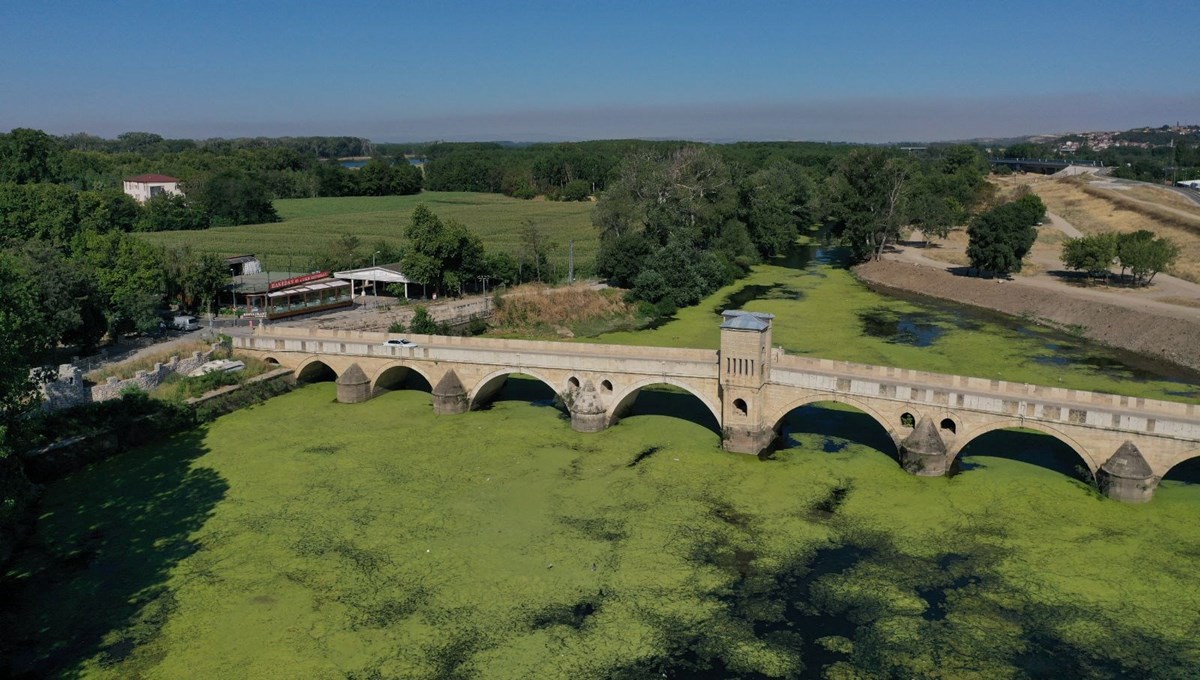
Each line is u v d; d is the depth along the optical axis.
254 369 99.38
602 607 55.34
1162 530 63.50
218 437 85.31
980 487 71.62
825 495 71.19
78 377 84.50
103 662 49.88
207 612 54.75
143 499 71.12
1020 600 55.44
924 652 50.53
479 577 58.88
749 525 66.19
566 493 72.19
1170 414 69.38
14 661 49.81
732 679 48.38
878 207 190.25
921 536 63.91
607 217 163.12
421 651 50.91
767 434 81.25
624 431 86.69
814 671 48.97
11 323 58.84
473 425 88.81
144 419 84.06
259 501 70.62
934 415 75.00
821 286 171.50
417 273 139.50
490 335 130.75
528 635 52.44
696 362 82.81
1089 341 123.31
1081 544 61.88
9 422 59.06
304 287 133.00
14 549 62.62
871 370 82.00
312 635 52.41
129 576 59.00
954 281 160.75
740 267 184.12
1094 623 52.84
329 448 82.31
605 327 137.00
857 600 55.88
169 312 129.75
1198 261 164.88
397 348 95.75
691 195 171.88
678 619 54.06
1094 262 150.75
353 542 63.72
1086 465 73.12
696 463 78.25
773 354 84.19
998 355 113.94
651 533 65.06
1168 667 48.75
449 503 70.25
